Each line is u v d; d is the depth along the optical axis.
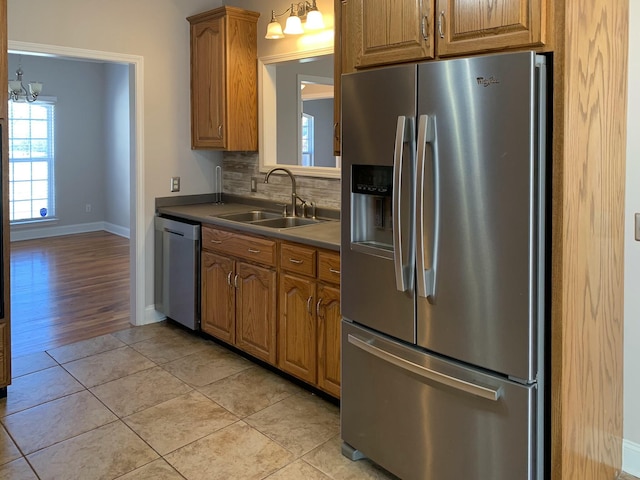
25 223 7.75
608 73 1.97
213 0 4.28
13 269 6.00
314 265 2.84
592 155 1.88
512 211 1.71
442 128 1.84
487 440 1.85
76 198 8.30
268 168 4.03
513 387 1.77
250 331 3.34
